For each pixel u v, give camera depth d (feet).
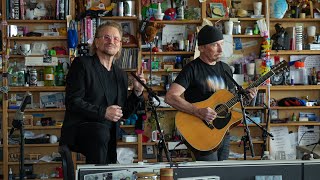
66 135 11.43
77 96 11.44
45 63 19.79
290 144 20.95
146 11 20.24
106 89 11.78
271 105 20.77
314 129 21.08
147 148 20.17
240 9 20.68
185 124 13.12
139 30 19.92
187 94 13.34
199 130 13.05
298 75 20.93
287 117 20.99
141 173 8.13
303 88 20.56
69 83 11.66
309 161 8.85
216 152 13.09
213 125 13.07
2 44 19.52
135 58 19.89
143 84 11.87
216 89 13.24
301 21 21.11
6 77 19.53
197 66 13.21
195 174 8.55
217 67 13.39
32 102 20.10
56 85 19.99
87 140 11.18
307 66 21.06
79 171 8.29
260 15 20.56
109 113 11.16
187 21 20.22
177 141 19.97
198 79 13.15
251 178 8.69
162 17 20.16
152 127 20.36
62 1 19.69
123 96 12.16
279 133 20.90
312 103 20.74
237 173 8.68
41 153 20.20
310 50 20.67
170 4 20.57
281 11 20.58
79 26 19.63
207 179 8.57
